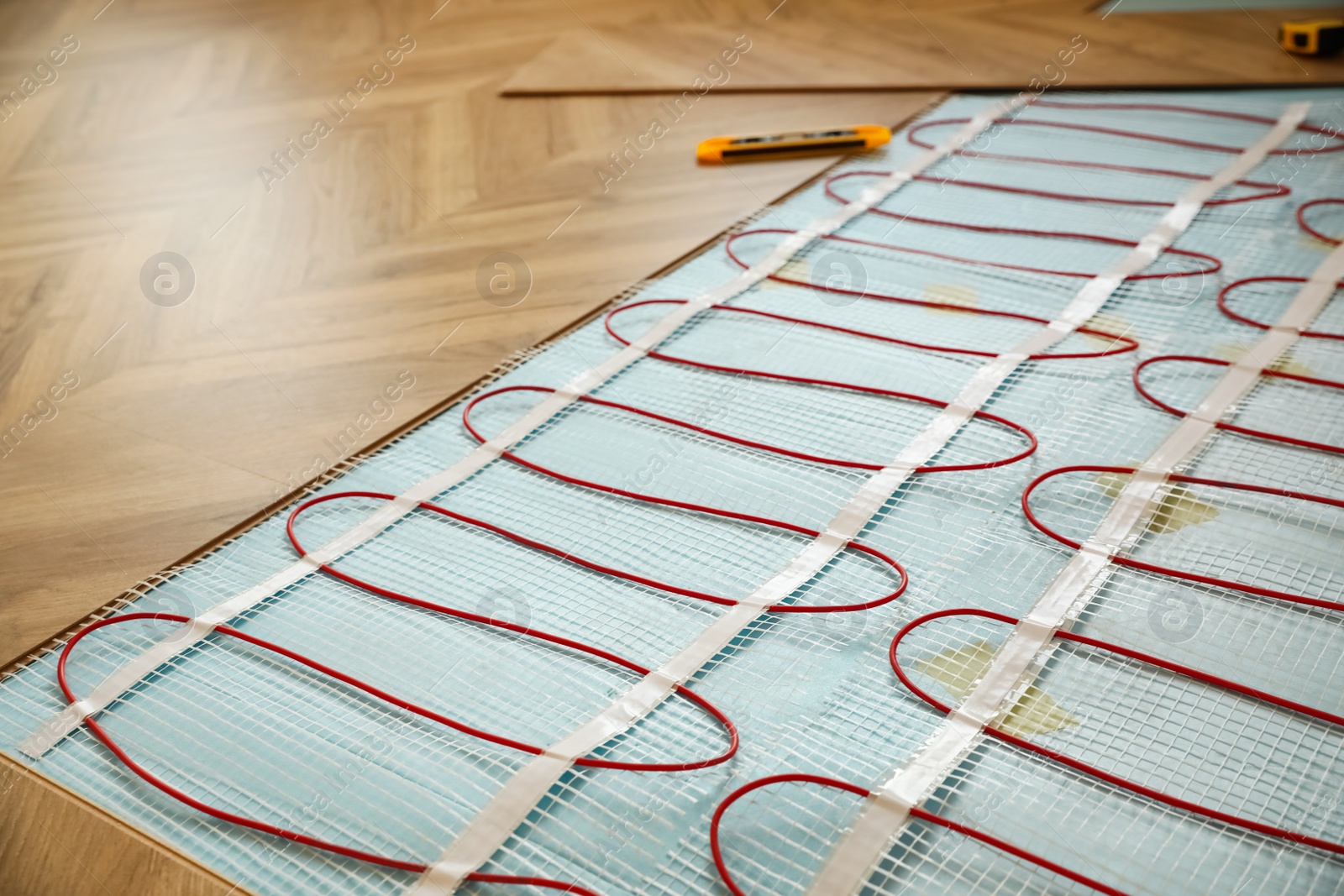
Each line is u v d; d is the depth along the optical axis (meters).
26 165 2.46
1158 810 0.88
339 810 0.92
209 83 2.87
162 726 1.01
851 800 0.90
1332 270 1.59
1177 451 1.27
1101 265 1.69
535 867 0.87
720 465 1.32
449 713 1.01
